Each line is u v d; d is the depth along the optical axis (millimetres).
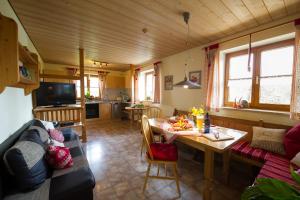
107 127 5270
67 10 2020
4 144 1357
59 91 3703
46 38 3025
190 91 3812
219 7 1958
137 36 2949
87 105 6098
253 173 2270
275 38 2371
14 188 1247
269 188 691
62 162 1605
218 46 3031
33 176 1264
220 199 1777
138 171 2357
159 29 2623
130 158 2805
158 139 2617
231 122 2771
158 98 4820
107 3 1860
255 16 2197
